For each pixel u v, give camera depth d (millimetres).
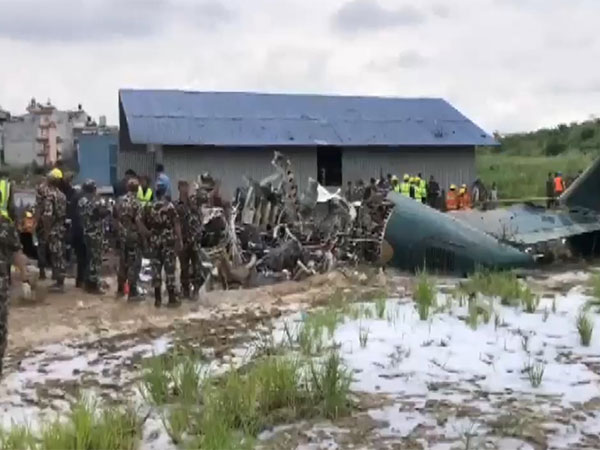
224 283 13367
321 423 5965
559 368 7398
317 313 9523
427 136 33688
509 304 10156
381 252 14492
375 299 10633
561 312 9703
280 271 14125
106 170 34875
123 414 6047
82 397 6609
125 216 12461
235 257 13711
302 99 35344
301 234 15625
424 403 6379
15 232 7617
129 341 9242
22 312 11445
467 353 7898
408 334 8586
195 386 6727
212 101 33656
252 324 9727
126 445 5523
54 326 10422
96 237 13227
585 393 6660
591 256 16547
